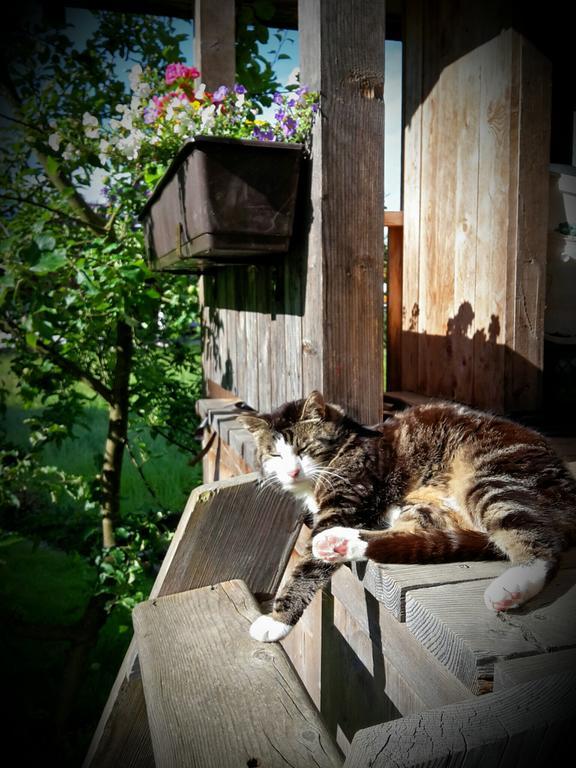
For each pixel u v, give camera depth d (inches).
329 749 25.7
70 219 82.9
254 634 35.3
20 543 122.3
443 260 71.0
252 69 74.3
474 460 39.4
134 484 125.6
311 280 43.2
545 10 57.4
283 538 44.3
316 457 41.6
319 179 41.1
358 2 40.7
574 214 63.2
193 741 26.2
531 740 18.6
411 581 30.8
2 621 86.2
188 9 85.3
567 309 64.7
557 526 33.2
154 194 55.9
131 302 78.1
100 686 91.2
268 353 54.7
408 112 76.9
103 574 84.1
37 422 88.4
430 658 29.8
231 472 72.1
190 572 42.7
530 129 58.5
